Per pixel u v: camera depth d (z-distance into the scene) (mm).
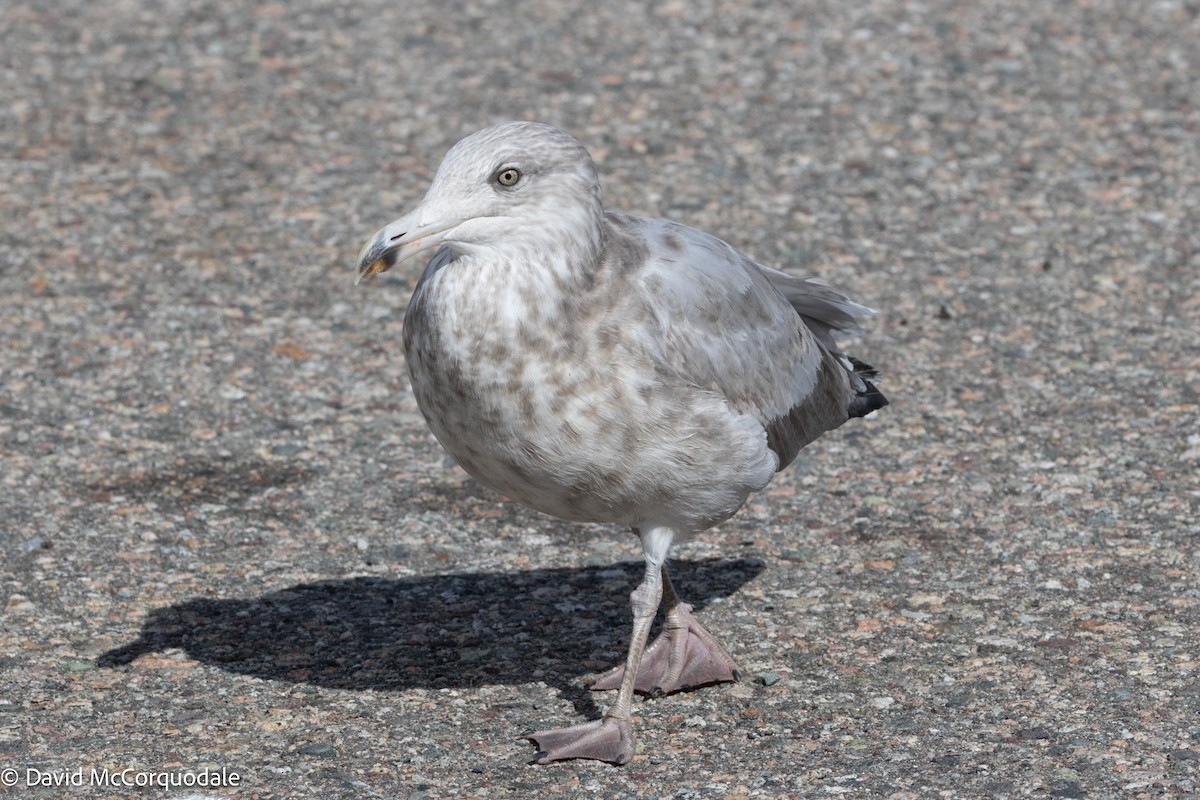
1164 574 10727
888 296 14859
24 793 8422
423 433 13055
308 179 17125
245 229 16188
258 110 18516
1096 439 12578
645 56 19625
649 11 20797
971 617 10312
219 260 15609
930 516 11656
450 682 9742
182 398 13391
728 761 8789
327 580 10992
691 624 9844
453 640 10242
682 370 8781
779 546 11359
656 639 9984
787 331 9672
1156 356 13766
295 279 15336
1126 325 14281
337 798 8406
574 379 8438
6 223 16125
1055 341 14078
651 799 8391
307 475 12367
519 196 8391
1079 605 10391
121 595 10703
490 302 8383
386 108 18547
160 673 9766
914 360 13859
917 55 19453
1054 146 17453
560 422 8469
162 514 11750
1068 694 9344
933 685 9539
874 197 16578
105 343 14156
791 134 17844
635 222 9336
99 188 16859
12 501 11805
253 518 11766
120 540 11383
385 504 12016
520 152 8375
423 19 20703
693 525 9078
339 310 14859
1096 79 18812
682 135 17859
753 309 9375
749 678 9734
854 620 10359
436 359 8562
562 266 8445
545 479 8703
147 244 15852
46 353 13977
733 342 9141
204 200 16703
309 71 19375
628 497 8797
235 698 9492
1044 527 11422
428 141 17875
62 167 17266
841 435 12828
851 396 10672
